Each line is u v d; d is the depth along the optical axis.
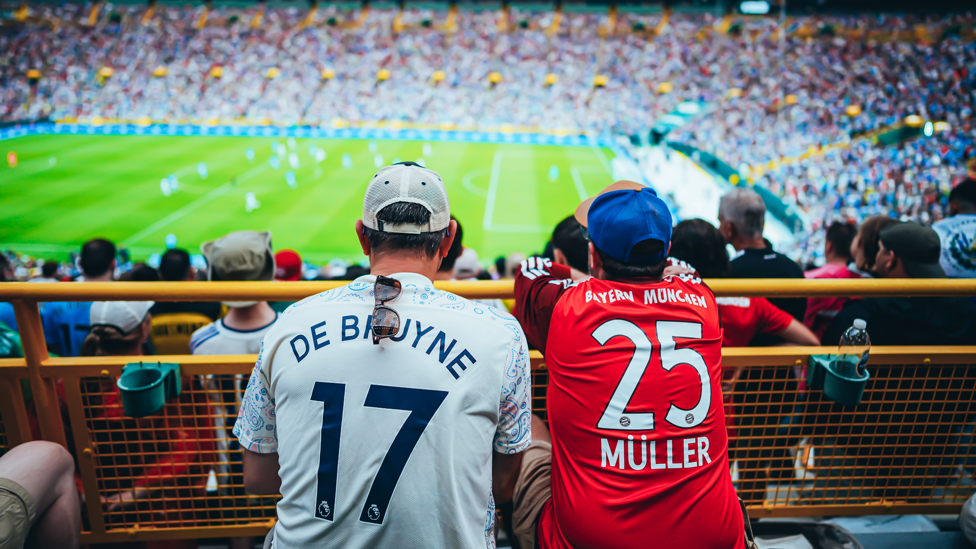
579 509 1.69
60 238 20.50
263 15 58.66
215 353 2.98
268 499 2.56
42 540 1.92
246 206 24.16
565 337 1.79
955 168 28.08
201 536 2.40
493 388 1.43
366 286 1.49
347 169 30.30
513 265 6.91
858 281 2.24
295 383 1.39
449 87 49.16
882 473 2.80
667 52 51.75
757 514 2.60
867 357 2.32
